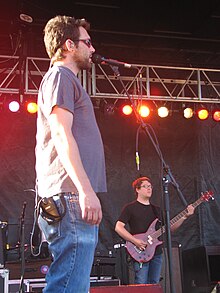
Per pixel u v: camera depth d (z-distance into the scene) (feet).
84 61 7.07
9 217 24.35
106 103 25.21
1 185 24.61
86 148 6.48
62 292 6.14
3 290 16.84
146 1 21.75
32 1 21.65
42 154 6.58
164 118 26.66
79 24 7.14
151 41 25.50
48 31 7.11
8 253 20.18
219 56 27.14
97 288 12.19
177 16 23.06
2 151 24.93
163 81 25.93
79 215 6.24
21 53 22.72
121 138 26.32
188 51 26.55
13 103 23.76
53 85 6.45
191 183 26.21
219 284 17.84
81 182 5.92
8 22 22.91
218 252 21.02
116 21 23.45
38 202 6.53
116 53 26.43
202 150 26.55
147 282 18.30
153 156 26.27
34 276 19.21
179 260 22.09
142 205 18.97
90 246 6.30
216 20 23.47
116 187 25.73
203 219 25.49
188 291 21.61
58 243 6.22
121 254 20.75
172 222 19.29
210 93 27.30
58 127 6.18
